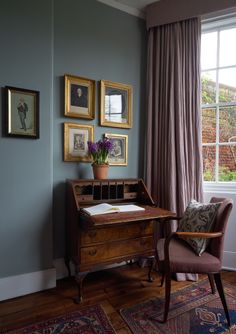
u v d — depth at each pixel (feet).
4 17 5.50
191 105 7.41
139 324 4.93
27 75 5.82
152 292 6.18
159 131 7.80
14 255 5.82
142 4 7.73
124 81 7.85
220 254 5.11
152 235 6.46
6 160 5.65
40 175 6.10
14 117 5.68
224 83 7.95
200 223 5.45
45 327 4.81
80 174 7.09
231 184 7.70
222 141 8.02
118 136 7.74
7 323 4.91
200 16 7.19
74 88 6.87
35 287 6.07
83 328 4.80
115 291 6.20
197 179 7.39
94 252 5.73
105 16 7.41
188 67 7.40
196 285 6.51
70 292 6.11
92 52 7.19
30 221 5.99
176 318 5.12
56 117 6.66
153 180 7.89
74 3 6.84
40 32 5.96
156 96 7.82
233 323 4.97
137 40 8.08
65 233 6.84
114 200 6.86
